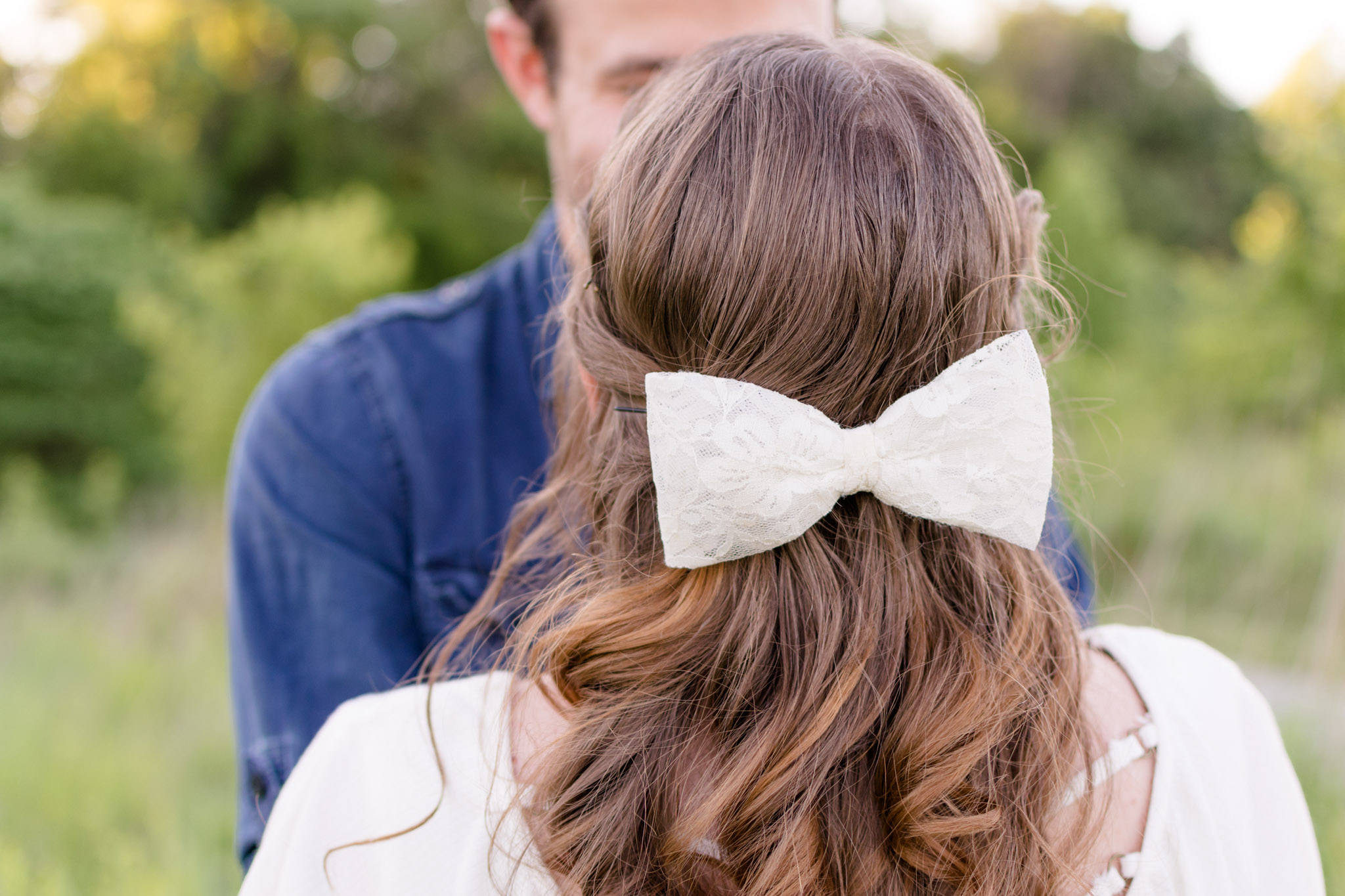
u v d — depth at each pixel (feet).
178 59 39.27
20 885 8.15
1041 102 54.19
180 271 26.45
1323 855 7.48
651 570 2.68
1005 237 2.55
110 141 36.99
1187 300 31.71
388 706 2.86
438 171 42.83
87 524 21.67
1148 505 16.80
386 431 4.26
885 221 2.33
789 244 2.31
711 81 2.50
